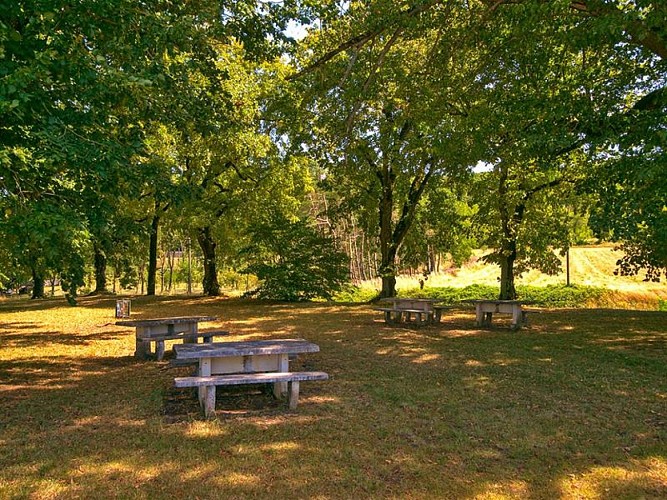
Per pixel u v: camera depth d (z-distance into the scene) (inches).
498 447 165.2
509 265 747.4
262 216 869.8
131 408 209.5
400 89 434.3
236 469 146.6
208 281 1021.2
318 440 170.6
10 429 183.5
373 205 780.6
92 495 130.9
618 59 385.7
